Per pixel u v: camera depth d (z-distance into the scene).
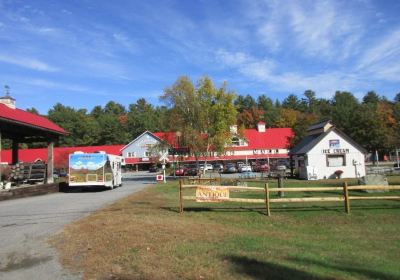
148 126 128.75
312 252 9.84
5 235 12.52
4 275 8.19
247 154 90.06
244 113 127.69
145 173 81.94
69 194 30.72
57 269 8.48
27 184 34.34
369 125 73.44
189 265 8.34
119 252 9.56
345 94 136.25
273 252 9.64
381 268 8.55
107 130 125.06
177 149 55.25
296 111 139.75
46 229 13.33
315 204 18.89
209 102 54.47
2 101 35.78
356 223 14.69
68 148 98.50
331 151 45.56
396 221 14.91
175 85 54.38
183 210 17.69
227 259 8.85
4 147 112.19
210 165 75.69
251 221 15.13
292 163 51.28
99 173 33.28
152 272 7.91
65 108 150.75
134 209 18.02
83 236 11.59
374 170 52.06
